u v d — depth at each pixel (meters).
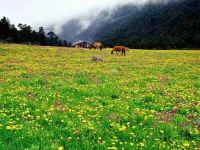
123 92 24.48
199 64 53.62
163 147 12.64
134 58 62.62
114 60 56.81
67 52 74.12
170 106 20.42
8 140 12.52
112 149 12.05
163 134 14.41
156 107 19.75
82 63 50.66
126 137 13.68
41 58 57.53
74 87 25.61
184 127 15.52
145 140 13.33
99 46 92.56
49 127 14.32
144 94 24.14
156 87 27.39
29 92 22.44
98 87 26.17
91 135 13.49
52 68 42.16
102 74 36.81
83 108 17.94
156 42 193.62
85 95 23.08
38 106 17.77
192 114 18.50
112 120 15.77
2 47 75.38
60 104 18.89
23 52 67.88
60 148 11.59
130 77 34.88
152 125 15.58
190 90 26.86
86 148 12.23
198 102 21.66
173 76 37.38
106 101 20.61
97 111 17.41
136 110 18.11
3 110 16.66
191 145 13.29
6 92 22.25
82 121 15.12
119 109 18.20
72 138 13.10
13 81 29.19
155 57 68.00
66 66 45.38
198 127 15.98
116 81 30.98
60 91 23.84
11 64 45.53
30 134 12.95
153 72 40.91
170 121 16.62
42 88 25.11
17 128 13.44
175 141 13.59
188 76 37.50
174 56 72.38
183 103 21.47
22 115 15.74
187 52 92.19
